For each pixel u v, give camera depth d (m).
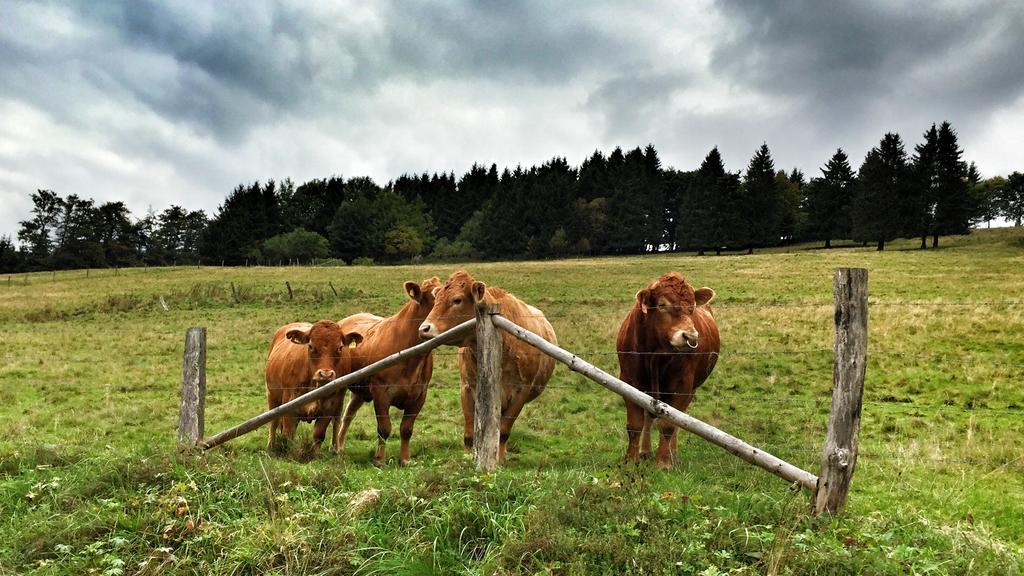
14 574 4.60
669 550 4.32
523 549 4.39
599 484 5.41
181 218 144.88
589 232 112.44
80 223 120.56
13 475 6.34
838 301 4.79
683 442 9.45
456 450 9.61
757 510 5.01
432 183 172.38
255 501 5.43
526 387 8.48
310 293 38.44
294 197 145.00
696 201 100.81
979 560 4.32
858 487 7.01
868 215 76.75
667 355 8.23
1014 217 133.25
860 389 4.78
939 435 9.73
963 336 17.95
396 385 8.60
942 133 75.25
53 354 19.84
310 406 8.32
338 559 4.55
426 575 4.32
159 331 25.50
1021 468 7.86
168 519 5.10
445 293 7.99
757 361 16.02
